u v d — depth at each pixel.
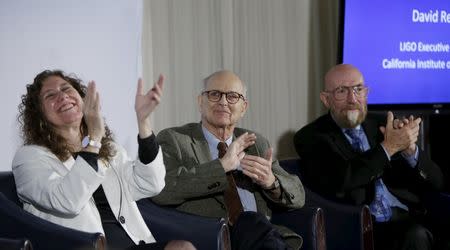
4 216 4.37
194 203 5.40
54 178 4.54
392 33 7.54
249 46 7.70
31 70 5.80
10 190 4.74
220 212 5.41
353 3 7.37
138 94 4.79
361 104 6.33
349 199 6.06
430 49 7.72
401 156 6.36
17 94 5.74
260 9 7.76
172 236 4.95
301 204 5.57
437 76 7.75
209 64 7.45
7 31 5.71
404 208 6.35
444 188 6.46
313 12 8.13
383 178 6.42
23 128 4.84
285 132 7.99
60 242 4.25
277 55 7.89
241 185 5.57
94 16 6.14
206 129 5.67
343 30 7.36
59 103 4.75
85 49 6.09
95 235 4.23
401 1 7.56
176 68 7.23
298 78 8.05
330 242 5.77
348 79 6.31
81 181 4.41
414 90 7.66
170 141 5.52
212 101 5.57
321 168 6.06
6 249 3.96
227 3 7.53
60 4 5.95
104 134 4.93
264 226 5.03
